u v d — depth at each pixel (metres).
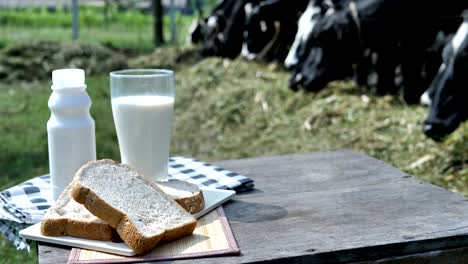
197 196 1.48
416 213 1.49
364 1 3.72
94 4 11.05
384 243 1.32
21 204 1.56
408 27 3.65
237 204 1.58
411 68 3.99
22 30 8.30
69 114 1.53
